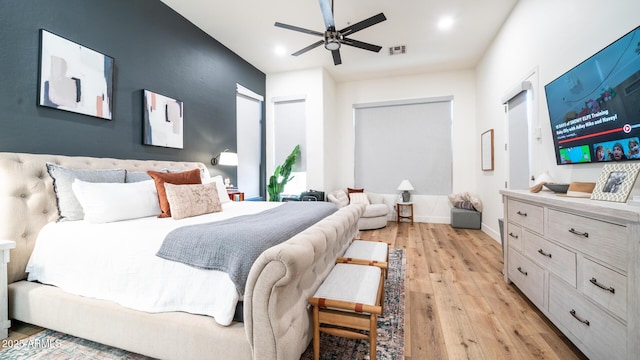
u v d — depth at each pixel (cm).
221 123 408
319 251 142
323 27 363
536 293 188
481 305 205
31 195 185
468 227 476
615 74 161
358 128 582
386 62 482
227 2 309
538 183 222
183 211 212
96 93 238
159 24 303
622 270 114
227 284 126
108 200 191
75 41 224
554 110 227
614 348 118
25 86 195
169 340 132
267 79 538
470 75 512
